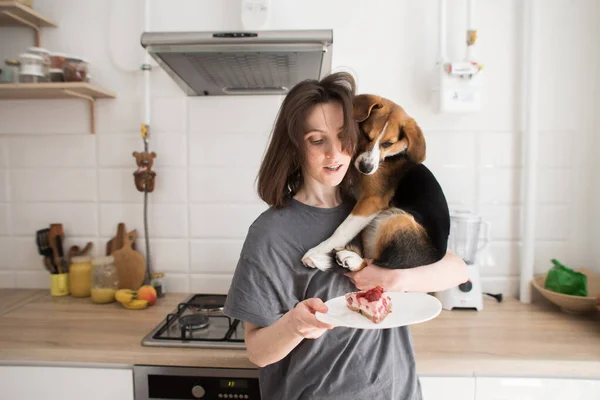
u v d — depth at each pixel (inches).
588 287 55.3
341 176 31.7
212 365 40.2
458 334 45.4
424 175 36.7
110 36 57.9
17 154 60.0
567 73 56.2
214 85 54.3
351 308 30.4
